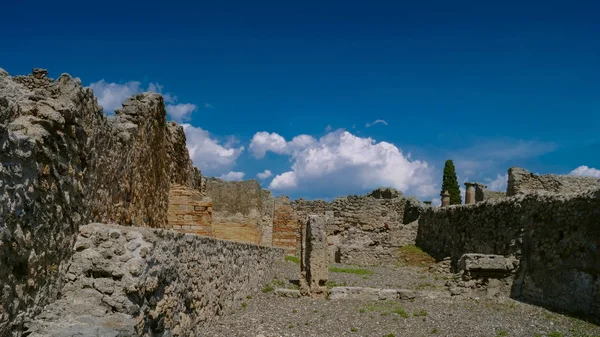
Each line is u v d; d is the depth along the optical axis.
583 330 12.33
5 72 7.30
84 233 7.08
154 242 7.33
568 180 30.75
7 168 5.29
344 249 31.81
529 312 14.84
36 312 5.96
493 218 22.25
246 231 27.23
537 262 17.19
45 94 7.47
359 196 39.47
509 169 31.69
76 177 7.46
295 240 33.75
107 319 6.23
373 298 16.30
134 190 12.59
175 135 18.77
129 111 13.02
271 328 11.38
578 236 15.30
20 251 5.57
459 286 17.64
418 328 12.23
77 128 7.44
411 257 30.48
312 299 15.94
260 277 17.55
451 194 50.34
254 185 27.77
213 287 11.12
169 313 8.07
